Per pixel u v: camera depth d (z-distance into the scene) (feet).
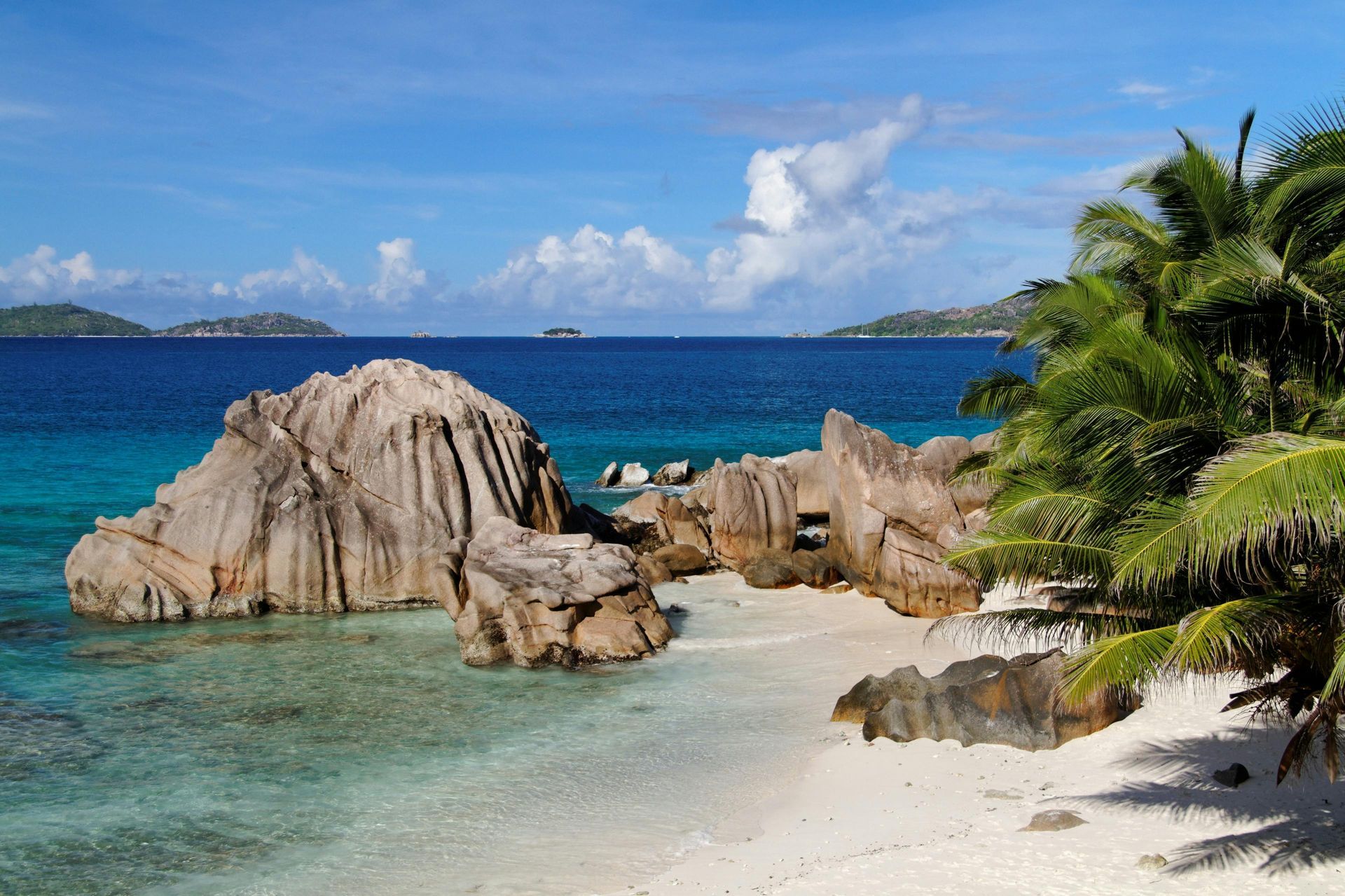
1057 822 43.62
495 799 51.78
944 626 53.36
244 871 44.27
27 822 49.06
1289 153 37.45
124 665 74.54
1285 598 33.06
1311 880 36.22
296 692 68.80
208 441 195.31
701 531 114.62
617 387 385.70
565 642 75.77
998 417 78.79
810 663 74.90
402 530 93.56
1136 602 38.01
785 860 43.06
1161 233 52.80
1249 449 30.40
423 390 103.35
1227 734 52.29
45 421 228.22
